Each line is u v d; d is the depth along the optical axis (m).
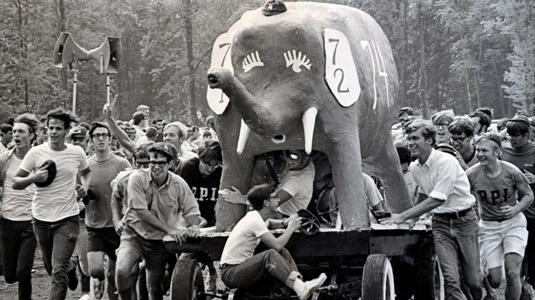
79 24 48.66
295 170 9.01
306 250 8.52
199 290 9.18
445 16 68.06
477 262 9.45
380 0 69.12
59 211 10.09
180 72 54.94
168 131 12.02
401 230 8.75
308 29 8.53
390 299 8.51
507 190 9.98
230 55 8.93
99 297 11.00
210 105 9.02
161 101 66.50
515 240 10.06
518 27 57.47
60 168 10.12
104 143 10.75
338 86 8.73
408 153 11.58
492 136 9.97
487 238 10.21
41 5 44.44
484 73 73.81
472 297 10.10
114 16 61.00
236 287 8.22
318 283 7.94
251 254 8.17
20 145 11.09
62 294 10.02
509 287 10.06
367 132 9.59
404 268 10.08
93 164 10.77
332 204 9.62
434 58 71.94
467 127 11.29
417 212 9.10
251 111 7.99
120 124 16.45
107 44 13.55
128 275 9.58
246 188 9.09
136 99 66.75
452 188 9.17
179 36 56.56
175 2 55.62
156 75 56.72
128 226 9.78
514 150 10.84
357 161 8.87
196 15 54.88
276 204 8.44
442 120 12.20
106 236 10.75
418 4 65.06
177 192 9.70
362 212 8.83
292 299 8.17
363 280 8.23
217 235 8.81
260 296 8.26
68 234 10.09
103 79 60.84
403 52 68.94
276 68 8.51
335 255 8.52
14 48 40.72
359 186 8.84
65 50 13.74
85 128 13.55
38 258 16.88
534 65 56.84
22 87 42.47
